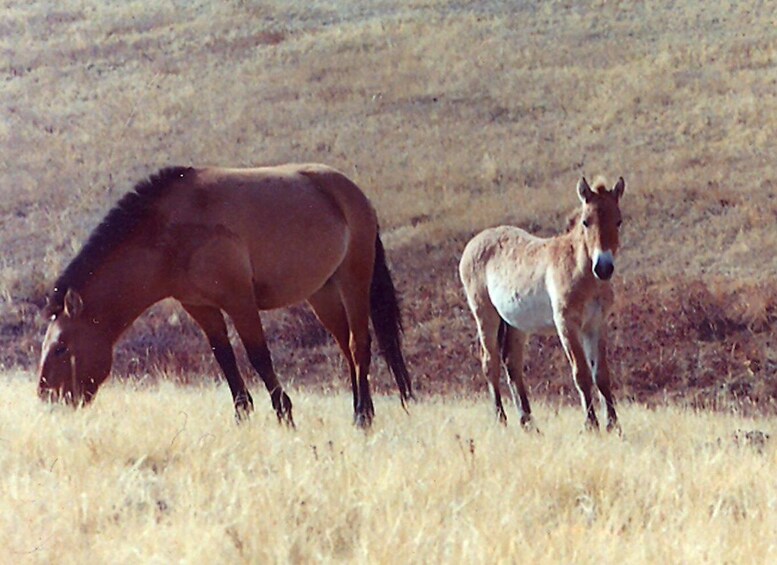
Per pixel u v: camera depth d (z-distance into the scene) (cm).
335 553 532
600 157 2942
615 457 756
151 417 884
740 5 3997
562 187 2756
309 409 1186
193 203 1011
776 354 1944
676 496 631
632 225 2516
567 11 4166
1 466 681
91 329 990
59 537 532
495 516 570
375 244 1201
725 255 2331
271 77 3778
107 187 3009
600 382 1051
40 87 3872
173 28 4388
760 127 3006
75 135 3422
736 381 1894
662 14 4012
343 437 872
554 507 626
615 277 2273
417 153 3091
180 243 999
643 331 2050
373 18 4300
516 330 1190
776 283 2141
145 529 537
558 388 1909
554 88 3456
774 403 1805
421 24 4144
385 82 3638
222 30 4319
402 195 2800
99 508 579
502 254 1182
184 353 2133
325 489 620
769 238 2373
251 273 1033
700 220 2506
